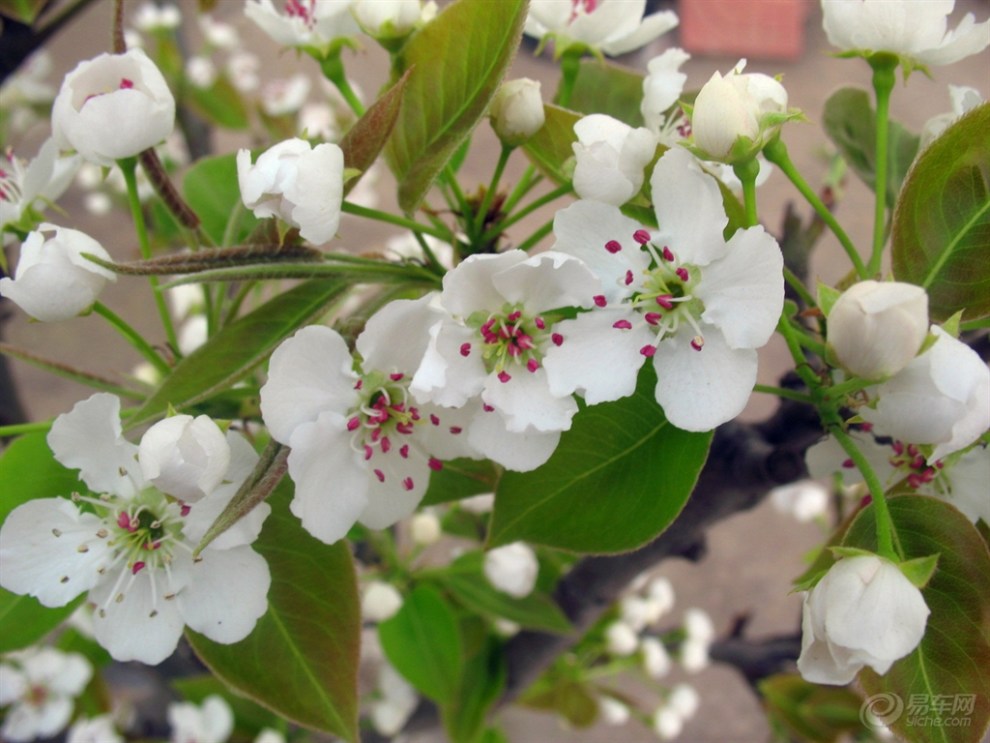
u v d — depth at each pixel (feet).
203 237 0.61
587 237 0.50
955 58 0.55
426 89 0.55
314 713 0.55
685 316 0.49
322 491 0.49
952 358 0.44
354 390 0.50
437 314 0.49
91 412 0.51
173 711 1.02
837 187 0.79
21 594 0.54
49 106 1.55
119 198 1.64
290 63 2.07
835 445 0.56
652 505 0.51
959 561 0.49
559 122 0.56
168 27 1.36
